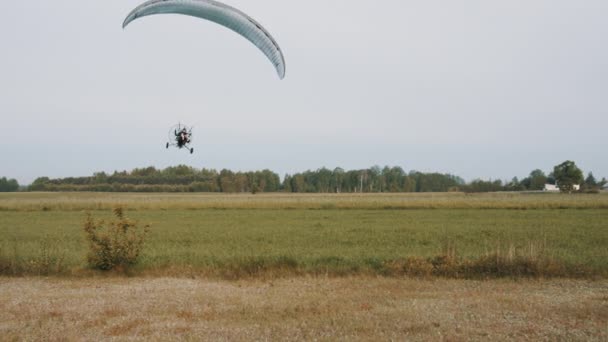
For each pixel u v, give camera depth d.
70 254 20.56
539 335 9.90
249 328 10.47
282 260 17.78
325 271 16.91
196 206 56.97
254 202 60.12
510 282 15.42
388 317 11.20
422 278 16.11
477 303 12.53
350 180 181.12
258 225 34.94
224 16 16.09
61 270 17.38
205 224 36.25
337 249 21.80
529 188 169.62
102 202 63.25
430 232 29.09
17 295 13.91
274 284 15.29
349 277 16.19
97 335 10.08
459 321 10.88
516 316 11.30
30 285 15.41
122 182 168.75
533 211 48.34
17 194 143.62
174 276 16.78
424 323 10.70
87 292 14.26
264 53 17.12
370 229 31.09
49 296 13.74
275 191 172.25
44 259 17.94
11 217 45.41
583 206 52.47
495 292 13.95
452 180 189.75
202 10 16.06
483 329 10.29
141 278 16.48
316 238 26.25
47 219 43.09
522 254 17.89
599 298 13.12
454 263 16.59
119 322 11.02
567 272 16.31
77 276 16.89
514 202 55.47
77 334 10.16
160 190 160.00
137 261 17.94
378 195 119.69
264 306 12.38
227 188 159.88
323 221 38.00
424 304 12.46
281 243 24.30
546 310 11.79
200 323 10.88
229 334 10.05
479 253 20.09
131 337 9.88
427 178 188.12
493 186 162.00
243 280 16.03
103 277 16.73
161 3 15.73
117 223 18.19
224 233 29.30
